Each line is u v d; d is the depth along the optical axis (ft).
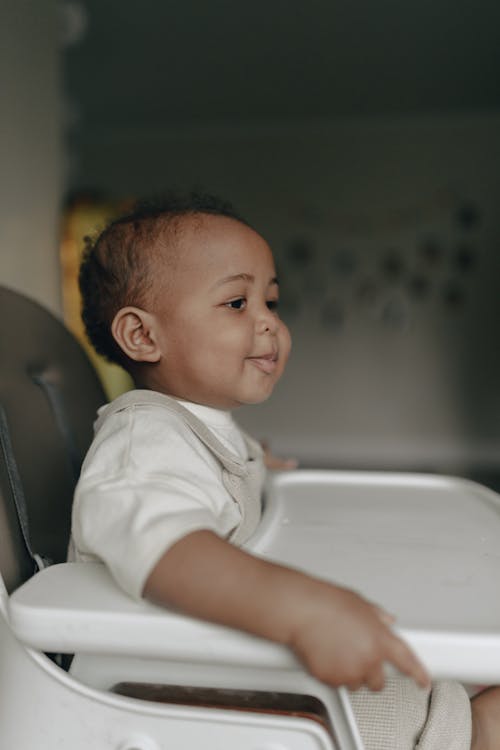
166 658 1.45
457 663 1.35
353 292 15.85
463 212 15.39
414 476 2.75
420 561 1.84
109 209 15.76
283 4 9.60
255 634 1.40
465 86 13.26
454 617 1.48
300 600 1.38
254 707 1.52
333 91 13.44
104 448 1.82
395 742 1.76
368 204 15.62
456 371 15.67
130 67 11.85
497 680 1.35
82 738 1.59
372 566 1.80
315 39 10.81
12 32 4.16
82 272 2.44
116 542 1.55
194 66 11.88
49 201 4.88
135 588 1.49
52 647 1.48
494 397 15.58
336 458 15.52
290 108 14.52
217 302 2.11
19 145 4.24
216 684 1.59
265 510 2.24
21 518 1.92
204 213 2.26
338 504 2.43
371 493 2.60
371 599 1.58
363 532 2.10
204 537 1.50
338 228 15.74
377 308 15.81
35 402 2.26
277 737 1.50
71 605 1.48
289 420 16.24
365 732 1.76
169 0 9.39
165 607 1.48
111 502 1.65
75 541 1.78
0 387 2.13
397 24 10.31
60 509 2.20
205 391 2.16
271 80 12.69
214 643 1.42
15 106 4.18
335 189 15.66
